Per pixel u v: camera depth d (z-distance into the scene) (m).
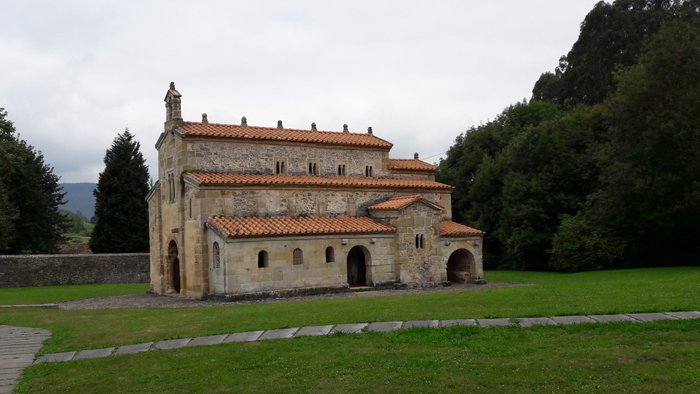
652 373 13.66
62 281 52.25
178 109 40.25
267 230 36.44
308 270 37.78
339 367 15.56
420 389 13.56
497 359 15.54
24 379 16.66
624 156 49.09
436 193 48.12
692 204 44.09
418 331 18.89
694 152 45.06
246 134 41.16
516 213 60.94
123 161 69.81
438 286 42.28
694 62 45.25
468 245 44.75
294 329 20.52
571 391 12.93
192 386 14.74
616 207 49.81
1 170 55.31
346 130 48.75
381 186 44.50
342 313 22.97
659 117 45.28
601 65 74.81
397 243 41.38
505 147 73.62
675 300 20.97
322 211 42.06
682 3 72.50
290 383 14.48
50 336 23.17
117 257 54.69
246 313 25.19
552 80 87.06
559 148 60.72
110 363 17.80
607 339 16.86
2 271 49.88
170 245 42.12
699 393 12.38
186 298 38.62
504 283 44.56
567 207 59.88
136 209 69.88
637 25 72.88
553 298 23.33
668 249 51.75
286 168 42.56
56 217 78.75
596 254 51.50
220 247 35.66
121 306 34.72
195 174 38.56
